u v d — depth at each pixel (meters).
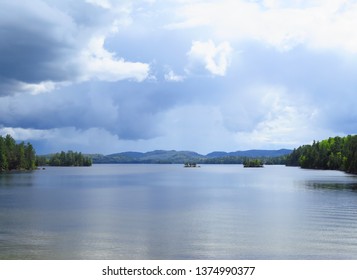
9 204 70.06
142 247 36.66
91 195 88.44
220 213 58.31
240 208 63.88
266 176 188.00
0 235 41.72
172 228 45.72
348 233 42.84
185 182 143.62
